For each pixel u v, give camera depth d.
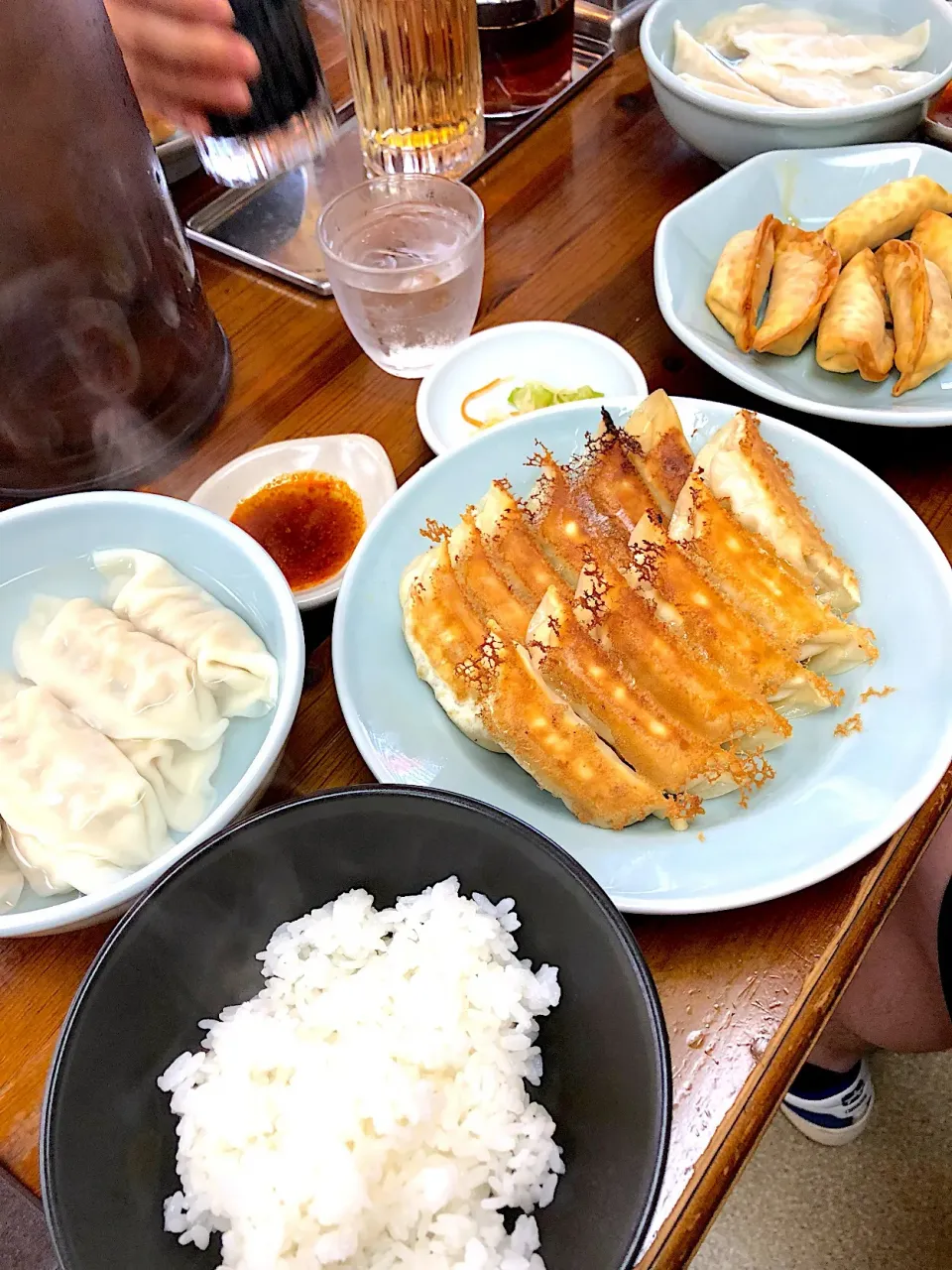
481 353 0.45
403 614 0.35
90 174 0.36
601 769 0.30
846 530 0.36
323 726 0.35
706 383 0.45
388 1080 0.25
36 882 0.29
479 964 0.27
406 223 0.48
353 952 0.28
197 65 0.47
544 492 0.36
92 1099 0.23
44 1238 0.35
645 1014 0.22
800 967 0.29
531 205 0.53
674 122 0.52
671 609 0.34
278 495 0.41
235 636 0.32
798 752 0.32
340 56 0.62
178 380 0.42
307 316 0.48
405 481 0.41
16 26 0.33
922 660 0.32
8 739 0.31
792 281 0.45
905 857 0.31
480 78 0.54
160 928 0.25
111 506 0.33
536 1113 0.25
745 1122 0.27
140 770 0.31
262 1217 0.24
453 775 0.32
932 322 0.43
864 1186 0.57
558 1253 0.23
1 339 0.37
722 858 0.29
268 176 0.53
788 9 0.58
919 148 0.49
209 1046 0.27
